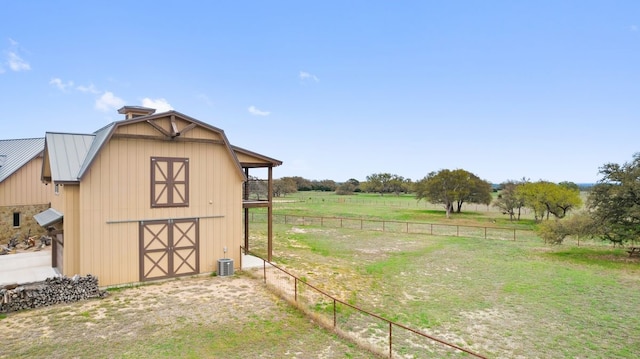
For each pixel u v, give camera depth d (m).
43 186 20.12
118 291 11.69
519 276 15.76
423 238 25.97
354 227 31.28
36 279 11.89
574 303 12.27
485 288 13.92
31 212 19.67
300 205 54.09
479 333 9.76
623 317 11.04
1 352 7.46
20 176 19.31
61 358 7.28
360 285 13.81
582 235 20.56
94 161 11.63
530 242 24.66
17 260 14.77
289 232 27.44
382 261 18.36
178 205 13.25
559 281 14.98
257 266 15.14
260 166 17.03
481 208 53.91
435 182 41.66
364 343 8.39
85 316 9.48
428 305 11.91
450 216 41.22
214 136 13.97
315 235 26.48
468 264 18.02
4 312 9.59
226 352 7.82
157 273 12.83
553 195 32.16
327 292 12.55
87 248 11.59
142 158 12.61
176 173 13.23
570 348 8.98
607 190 19.64
